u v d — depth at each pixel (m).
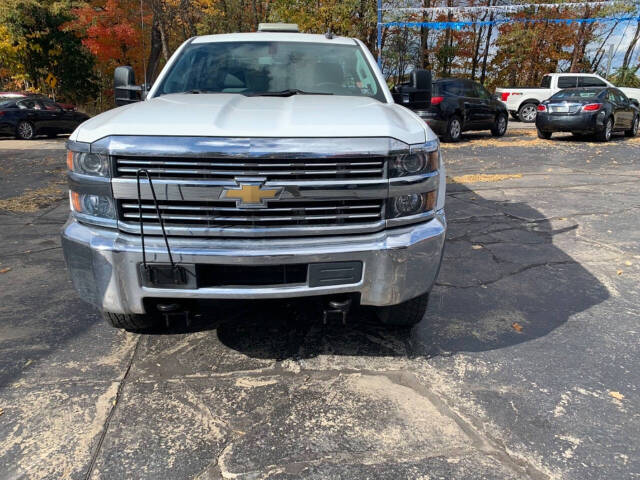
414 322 3.21
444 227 2.75
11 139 17.11
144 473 2.09
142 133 2.38
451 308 3.68
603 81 20.84
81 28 25.48
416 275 2.64
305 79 3.81
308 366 2.91
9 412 2.47
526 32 30.92
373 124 2.53
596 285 4.08
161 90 3.76
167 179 2.38
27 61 25.75
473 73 34.50
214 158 2.35
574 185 8.02
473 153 11.79
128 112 2.72
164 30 29.05
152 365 2.91
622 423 2.40
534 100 21.28
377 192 2.49
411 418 2.44
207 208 2.41
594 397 2.61
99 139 2.42
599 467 2.12
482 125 14.84
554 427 2.38
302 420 2.43
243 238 2.45
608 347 3.12
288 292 2.51
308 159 2.39
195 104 2.93
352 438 2.30
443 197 2.93
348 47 4.18
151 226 2.46
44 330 3.31
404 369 2.88
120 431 2.35
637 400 2.58
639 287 4.04
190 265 2.44
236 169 2.37
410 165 2.54
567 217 6.09
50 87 26.78
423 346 3.14
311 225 2.48
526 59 32.38
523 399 2.59
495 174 9.08
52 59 26.11
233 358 3.00
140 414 2.47
